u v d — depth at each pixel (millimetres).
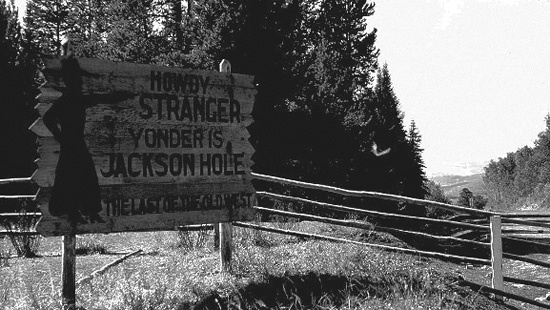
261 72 26547
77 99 6445
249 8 26703
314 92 32188
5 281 7738
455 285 8352
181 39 35438
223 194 7512
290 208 18734
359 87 57375
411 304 6715
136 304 6164
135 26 35469
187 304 6438
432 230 21531
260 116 26703
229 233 7980
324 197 27766
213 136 7473
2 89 25422
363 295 7125
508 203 98500
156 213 6949
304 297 7121
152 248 11266
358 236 12141
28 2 55594
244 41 26219
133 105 6836
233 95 7680
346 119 36125
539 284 9227
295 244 10250
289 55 28391
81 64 6484
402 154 51281
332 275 7746
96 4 42625
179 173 7152
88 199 6465
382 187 36469
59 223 6277
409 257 9383
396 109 64250
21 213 11375
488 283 9602
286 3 30156
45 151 6242
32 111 26625
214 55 26281
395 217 10023
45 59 6266
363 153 34656
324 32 57125
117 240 13070
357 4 58062
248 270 7824
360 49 58875
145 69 6949
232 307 6582
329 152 30016
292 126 27906
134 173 6805
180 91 7215
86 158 6473
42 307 6156
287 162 27984
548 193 65312
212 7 27219
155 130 6992
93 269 8773
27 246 10906
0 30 27562
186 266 8398
